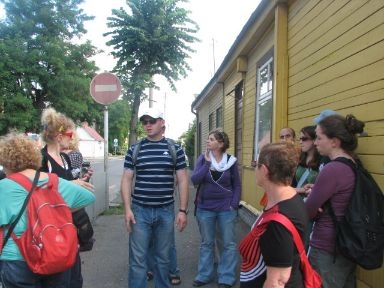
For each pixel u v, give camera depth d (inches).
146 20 605.0
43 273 109.2
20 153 117.4
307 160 167.3
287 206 90.5
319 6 202.4
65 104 1250.0
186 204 180.5
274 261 85.9
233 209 205.2
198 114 893.8
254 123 348.5
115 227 330.0
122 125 3270.2
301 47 228.4
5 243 111.7
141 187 175.3
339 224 117.4
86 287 202.2
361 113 157.8
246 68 386.6
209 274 205.3
